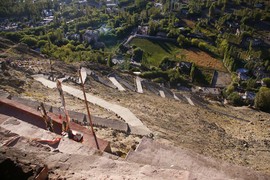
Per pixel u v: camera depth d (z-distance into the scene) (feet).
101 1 508.12
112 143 66.03
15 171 23.09
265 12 445.78
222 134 119.85
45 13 457.27
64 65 168.45
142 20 410.11
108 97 122.42
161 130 92.73
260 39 371.56
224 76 291.38
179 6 461.37
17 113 51.98
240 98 235.20
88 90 125.08
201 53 333.62
